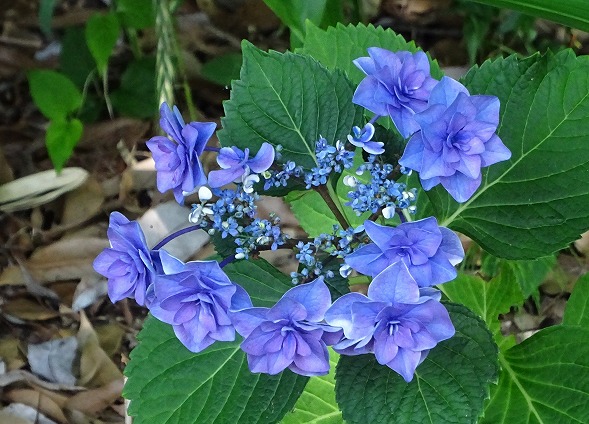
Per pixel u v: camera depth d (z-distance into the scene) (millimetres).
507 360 545
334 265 434
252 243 431
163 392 480
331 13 712
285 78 464
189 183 419
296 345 396
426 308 391
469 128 411
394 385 434
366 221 394
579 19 526
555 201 481
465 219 498
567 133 481
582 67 474
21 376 787
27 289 851
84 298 841
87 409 768
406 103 427
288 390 459
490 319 600
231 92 467
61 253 856
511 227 489
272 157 424
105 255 428
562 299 813
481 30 889
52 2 772
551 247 482
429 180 419
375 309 389
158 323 491
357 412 432
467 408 428
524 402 528
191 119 817
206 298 399
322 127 469
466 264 768
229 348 484
